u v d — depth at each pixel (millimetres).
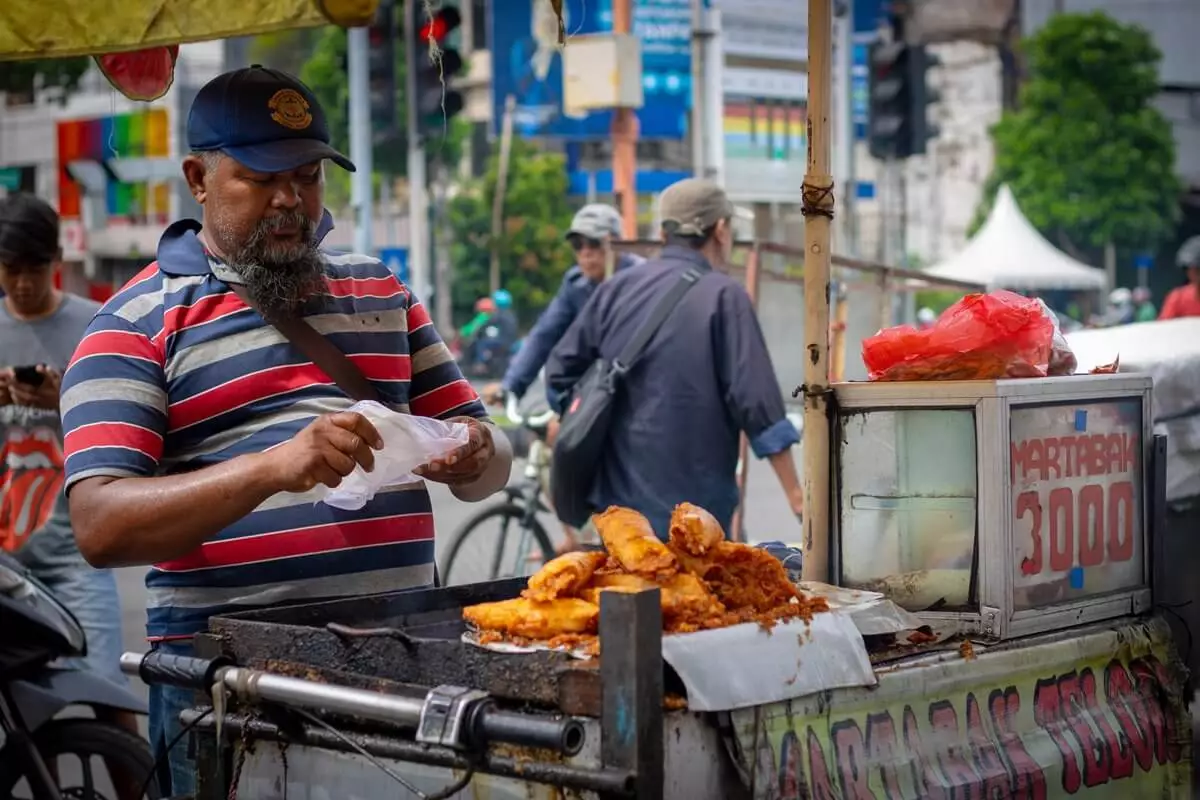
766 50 33344
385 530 2637
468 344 29484
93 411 2492
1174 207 44688
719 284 4535
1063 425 2586
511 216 36781
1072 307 37156
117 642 4316
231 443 2570
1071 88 43750
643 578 2100
